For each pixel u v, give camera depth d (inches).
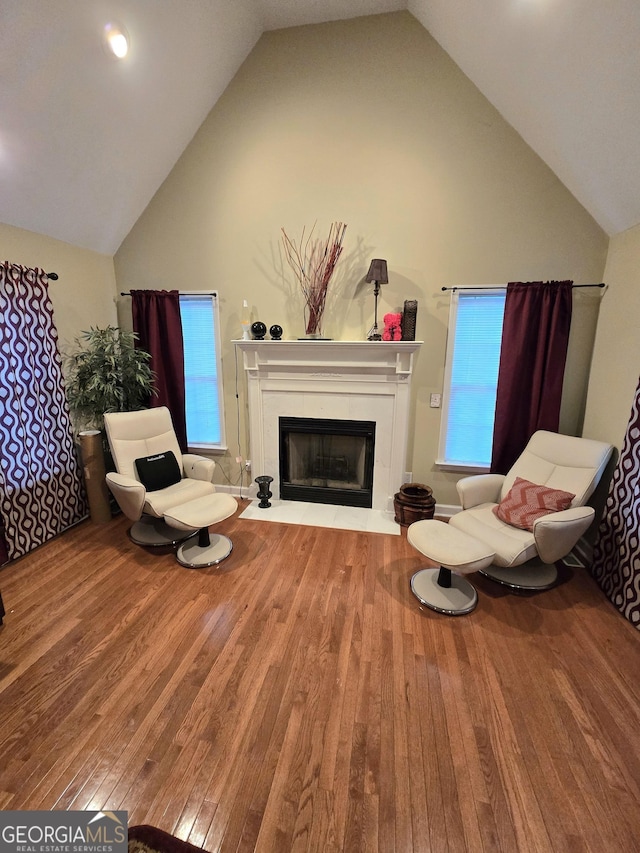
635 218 98.3
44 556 113.7
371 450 140.9
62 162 105.8
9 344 106.8
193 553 112.7
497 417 127.0
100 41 88.5
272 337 136.5
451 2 97.3
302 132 126.6
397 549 117.6
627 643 81.8
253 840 48.9
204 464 131.0
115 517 140.9
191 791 54.1
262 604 92.9
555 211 115.7
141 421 130.0
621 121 81.7
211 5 102.8
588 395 120.7
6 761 57.7
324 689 70.2
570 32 76.5
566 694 69.7
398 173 123.2
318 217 130.4
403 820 51.2
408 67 117.3
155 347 145.3
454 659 77.1
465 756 59.1
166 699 68.0
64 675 72.6
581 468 102.8
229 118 130.0
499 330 127.5
